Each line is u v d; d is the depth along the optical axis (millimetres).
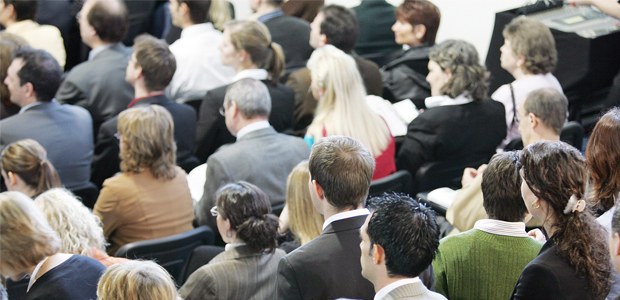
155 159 6676
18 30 11070
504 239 4586
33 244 4801
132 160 6652
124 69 9750
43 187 6609
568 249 4066
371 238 3875
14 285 5617
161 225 6738
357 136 7461
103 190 6684
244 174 6867
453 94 7758
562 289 4023
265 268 5109
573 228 4098
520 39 8195
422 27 9891
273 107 8711
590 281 4027
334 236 4477
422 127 7758
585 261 4031
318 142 4684
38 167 6590
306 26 11125
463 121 7730
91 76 9617
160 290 3844
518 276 4559
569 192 4098
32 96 8102
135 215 6652
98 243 5469
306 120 9508
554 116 6539
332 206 4566
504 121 7938
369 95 9219
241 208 5043
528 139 6684
